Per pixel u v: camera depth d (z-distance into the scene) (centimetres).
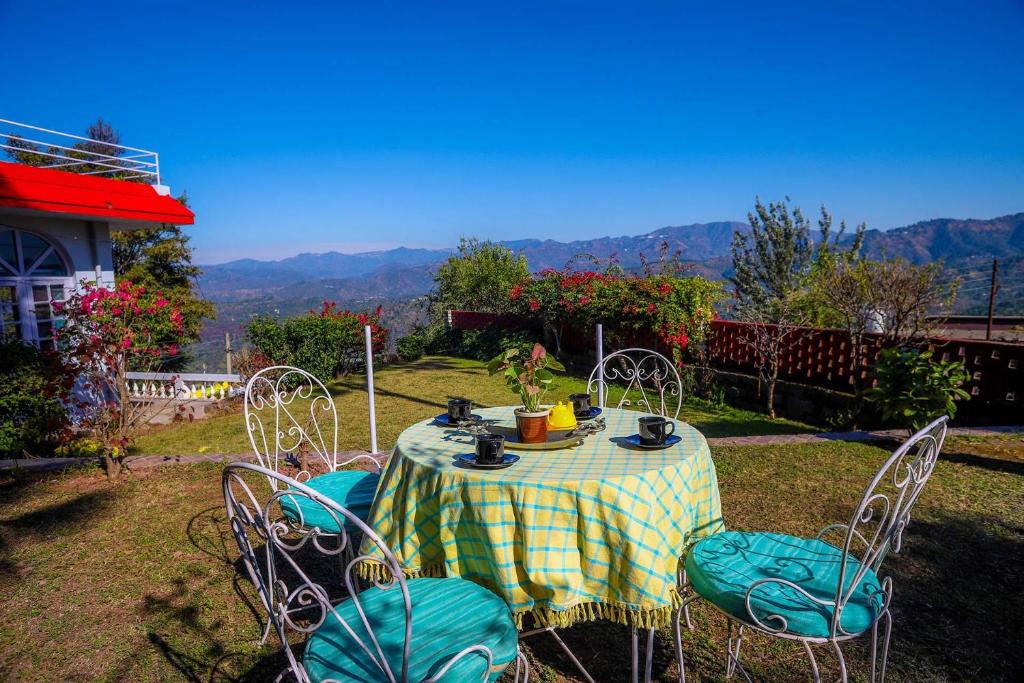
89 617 313
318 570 357
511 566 219
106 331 609
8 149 834
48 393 591
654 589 217
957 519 401
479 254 1720
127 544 400
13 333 750
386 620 202
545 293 1242
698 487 252
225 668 270
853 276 707
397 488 253
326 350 1164
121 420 568
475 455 243
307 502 303
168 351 879
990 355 645
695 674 258
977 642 272
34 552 391
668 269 1158
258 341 1144
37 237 895
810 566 224
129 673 267
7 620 312
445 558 232
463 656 182
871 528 389
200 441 747
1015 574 331
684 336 938
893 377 600
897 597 310
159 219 986
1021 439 569
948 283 671
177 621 308
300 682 192
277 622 204
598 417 318
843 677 197
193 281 2591
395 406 895
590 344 1166
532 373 269
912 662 259
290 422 816
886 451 562
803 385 797
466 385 1073
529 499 218
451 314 1658
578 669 263
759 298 1931
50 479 535
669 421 313
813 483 477
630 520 217
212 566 367
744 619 202
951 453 536
